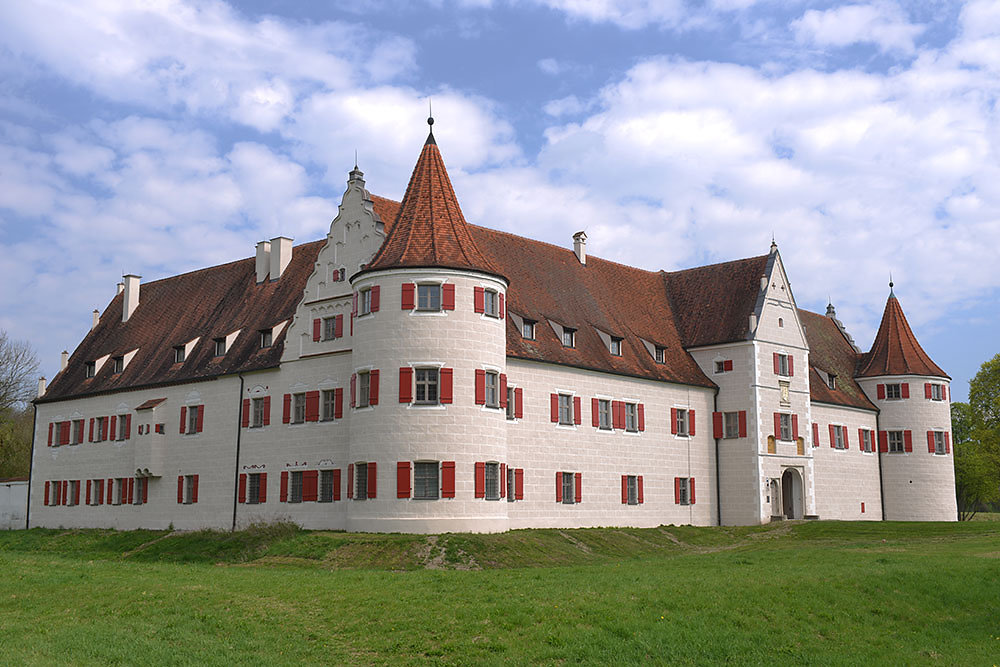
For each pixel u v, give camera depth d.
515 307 53.66
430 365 44.81
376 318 45.88
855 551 42.19
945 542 47.28
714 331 63.94
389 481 44.28
